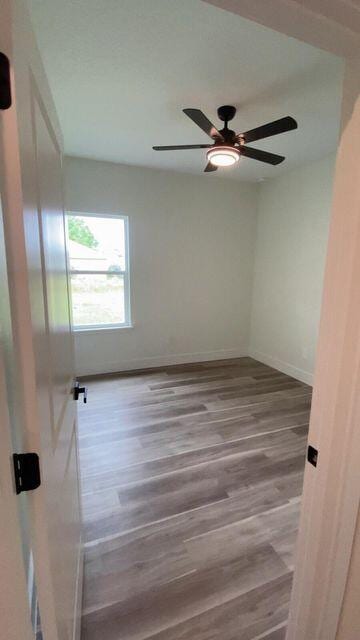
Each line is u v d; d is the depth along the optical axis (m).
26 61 0.60
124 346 4.00
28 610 0.57
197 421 2.78
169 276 4.07
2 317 0.53
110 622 1.22
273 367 4.25
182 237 4.04
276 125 1.95
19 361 0.55
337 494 0.79
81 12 1.43
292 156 3.24
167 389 3.46
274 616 1.25
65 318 1.10
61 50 1.69
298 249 3.73
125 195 3.65
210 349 4.53
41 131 0.75
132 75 1.91
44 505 0.63
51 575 0.67
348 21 0.58
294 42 1.60
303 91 2.05
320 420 0.80
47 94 0.84
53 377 0.81
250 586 1.37
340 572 0.83
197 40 1.60
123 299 3.97
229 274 4.42
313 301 3.56
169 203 3.88
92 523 1.68
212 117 2.43
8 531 0.50
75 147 3.08
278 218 4.01
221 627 1.21
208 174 3.92
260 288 4.45
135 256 3.84
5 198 0.50
